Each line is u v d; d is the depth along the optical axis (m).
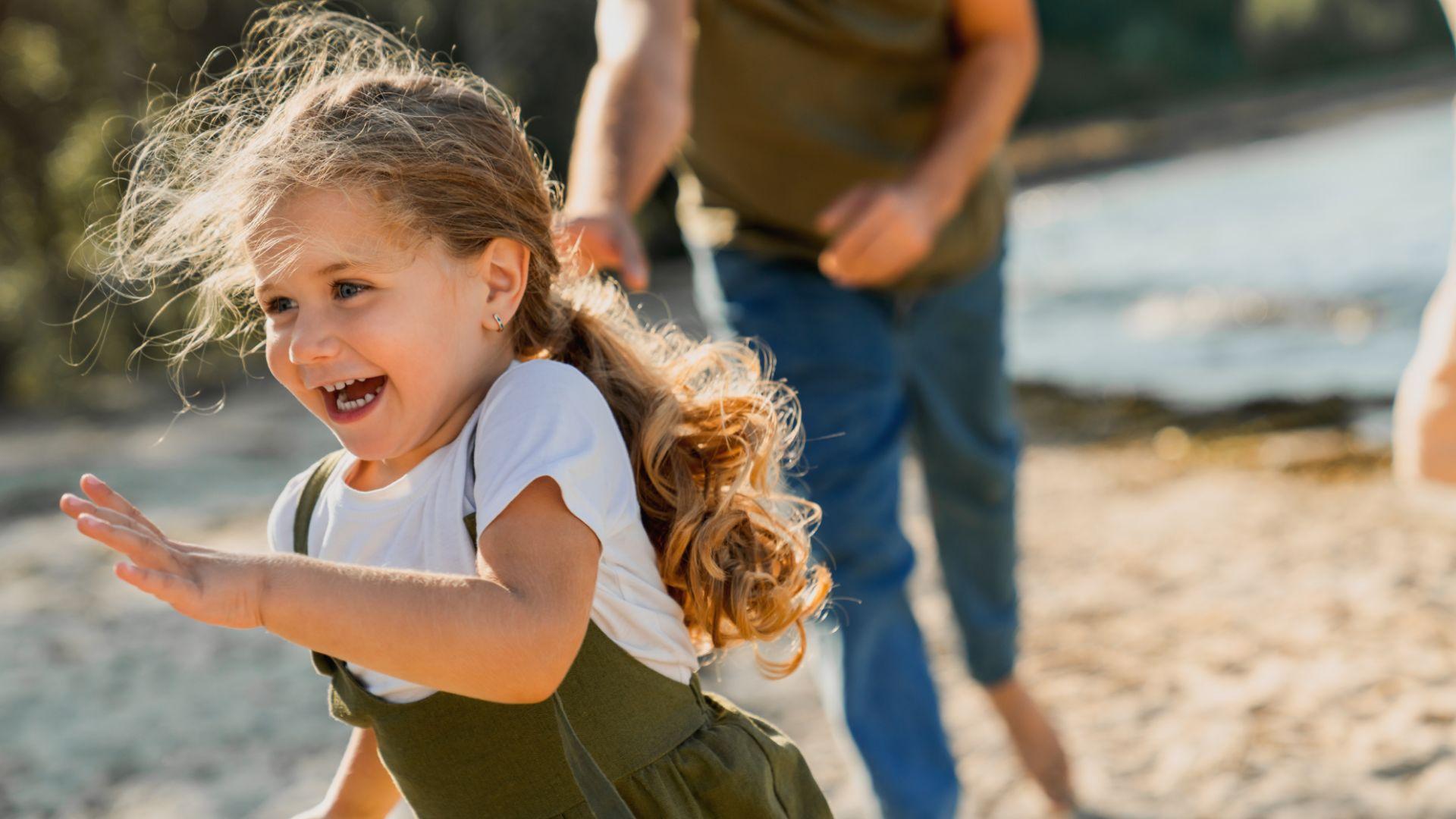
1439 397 1.89
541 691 1.33
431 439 1.51
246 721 4.16
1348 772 3.31
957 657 4.42
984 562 3.15
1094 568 5.30
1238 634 4.35
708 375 1.86
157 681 4.53
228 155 1.46
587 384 1.51
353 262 1.39
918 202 2.46
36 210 13.94
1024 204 26.55
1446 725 3.48
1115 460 7.50
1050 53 43.31
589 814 1.47
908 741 2.67
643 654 1.52
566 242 1.91
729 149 2.75
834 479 2.69
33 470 8.38
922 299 2.84
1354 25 45.06
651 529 1.64
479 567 1.38
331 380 1.41
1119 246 17.73
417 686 1.48
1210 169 26.66
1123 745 3.63
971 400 2.97
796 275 2.78
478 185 1.47
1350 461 6.73
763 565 1.66
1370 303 11.55
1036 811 3.33
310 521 1.59
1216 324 11.61
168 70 15.60
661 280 18.44
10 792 3.64
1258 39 45.53
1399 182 19.75
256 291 1.46
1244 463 7.05
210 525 6.48
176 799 3.59
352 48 1.73
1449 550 4.96
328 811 1.72
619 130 2.27
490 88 1.78
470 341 1.49
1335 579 4.79
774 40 2.65
